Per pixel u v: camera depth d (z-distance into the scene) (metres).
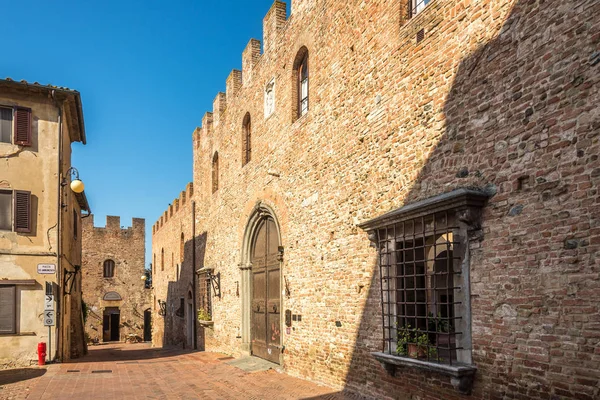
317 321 11.05
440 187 7.44
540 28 5.93
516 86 6.22
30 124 15.10
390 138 8.73
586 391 5.13
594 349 5.08
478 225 6.56
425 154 7.81
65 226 16.72
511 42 6.34
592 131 5.27
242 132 17.06
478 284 6.54
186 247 26.02
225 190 18.91
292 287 12.38
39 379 11.97
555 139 5.66
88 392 10.53
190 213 25.20
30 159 15.02
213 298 20.14
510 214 6.16
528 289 5.85
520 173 6.07
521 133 6.11
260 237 15.45
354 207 9.80
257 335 15.30
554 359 5.48
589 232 5.23
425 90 7.89
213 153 21.14
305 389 10.40
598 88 5.22
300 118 12.38
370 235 8.73
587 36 5.37
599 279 5.09
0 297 14.10
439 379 7.18
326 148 11.01
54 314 14.62
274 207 13.77
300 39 12.59
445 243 6.98
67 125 17.64
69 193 18.19
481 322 6.46
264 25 15.19
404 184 8.29
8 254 14.38
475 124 6.83
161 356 19.56
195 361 16.72
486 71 6.70
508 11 6.41
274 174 13.62
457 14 7.29
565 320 5.40
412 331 7.70
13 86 14.86
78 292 21.75
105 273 41.84
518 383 5.89
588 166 5.29
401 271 8.26
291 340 12.33
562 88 5.62
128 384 11.68
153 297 37.62
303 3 12.47
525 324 5.85
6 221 14.55
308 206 11.74
